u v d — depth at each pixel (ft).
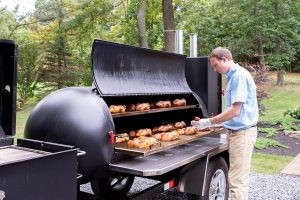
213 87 15.17
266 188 16.74
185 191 11.41
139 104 11.78
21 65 45.09
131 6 47.98
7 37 49.90
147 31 57.36
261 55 58.95
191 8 60.23
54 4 48.29
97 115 8.85
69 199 6.59
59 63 48.21
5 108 7.93
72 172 6.65
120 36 55.77
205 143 13.35
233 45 61.00
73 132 8.73
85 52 48.16
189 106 14.08
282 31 54.13
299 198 15.44
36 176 5.99
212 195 12.57
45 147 7.56
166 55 12.91
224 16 61.41
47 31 49.52
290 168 19.84
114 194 13.62
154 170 9.00
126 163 9.68
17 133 27.76
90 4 43.01
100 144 8.73
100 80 9.69
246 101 11.51
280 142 27.35
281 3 52.70
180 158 10.62
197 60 14.92
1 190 5.49
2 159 6.74
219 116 11.53
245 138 11.60
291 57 63.41
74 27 43.73
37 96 46.55
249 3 55.77
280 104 51.11
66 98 9.23
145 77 11.93
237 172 11.80
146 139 10.24
